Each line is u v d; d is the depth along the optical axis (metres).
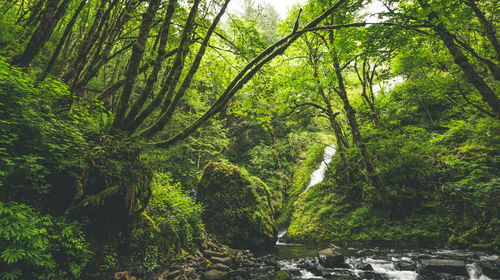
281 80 11.18
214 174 10.73
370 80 14.35
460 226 8.23
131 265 4.63
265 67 8.13
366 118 15.54
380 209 10.80
